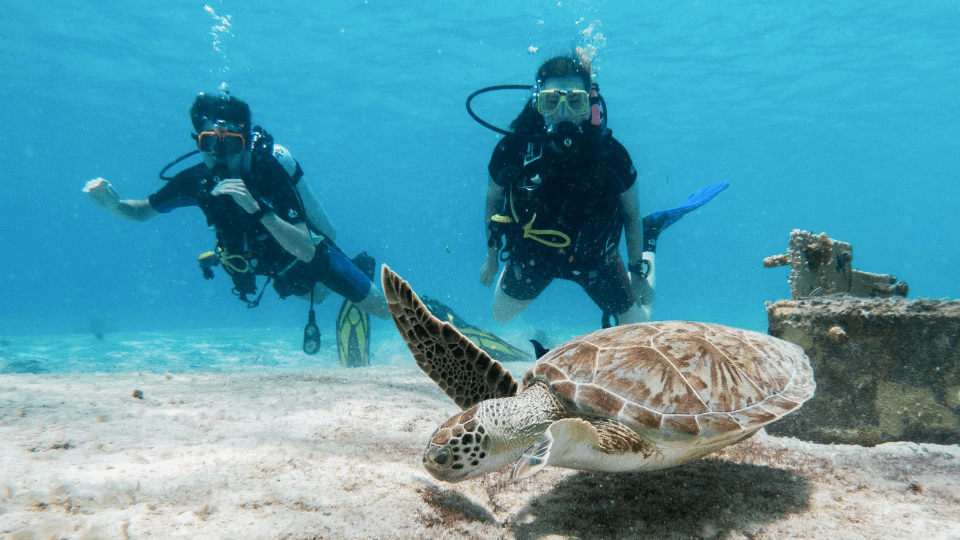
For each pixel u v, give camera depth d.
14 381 3.02
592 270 5.35
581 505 1.80
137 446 1.85
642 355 1.90
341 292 6.61
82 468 1.56
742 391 1.81
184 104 32.53
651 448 1.69
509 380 1.92
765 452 2.27
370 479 1.75
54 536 1.13
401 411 2.84
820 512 1.71
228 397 2.97
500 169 5.23
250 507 1.42
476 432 1.54
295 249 5.73
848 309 2.56
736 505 1.77
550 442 1.35
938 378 2.37
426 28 21.77
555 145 4.76
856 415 2.48
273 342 11.41
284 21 21.14
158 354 8.93
